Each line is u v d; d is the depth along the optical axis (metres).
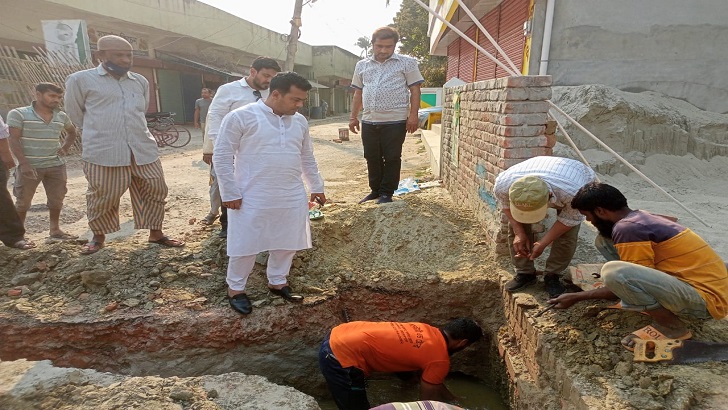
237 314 3.71
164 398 2.55
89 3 14.10
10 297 3.77
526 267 3.71
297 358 3.92
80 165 10.10
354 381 3.26
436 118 15.42
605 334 3.03
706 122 7.60
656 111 7.39
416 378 3.88
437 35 14.66
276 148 3.38
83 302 3.75
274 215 3.49
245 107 3.34
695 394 2.42
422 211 5.10
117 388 2.60
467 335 3.46
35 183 4.61
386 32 4.86
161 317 3.61
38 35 14.01
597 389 2.58
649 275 2.65
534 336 3.23
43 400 2.52
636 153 7.36
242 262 3.60
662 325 2.85
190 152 12.61
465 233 4.78
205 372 3.72
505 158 3.94
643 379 2.54
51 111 4.66
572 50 7.71
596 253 4.27
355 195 6.79
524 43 8.00
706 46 7.56
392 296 4.20
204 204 6.45
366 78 5.13
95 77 3.89
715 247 4.29
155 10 17.03
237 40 23.14
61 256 4.23
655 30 7.55
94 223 4.23
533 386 3.15
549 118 4.56
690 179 7.12
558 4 7.52
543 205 3.00
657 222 2.78
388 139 5.17
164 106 20.64
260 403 2.59
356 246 4.73
